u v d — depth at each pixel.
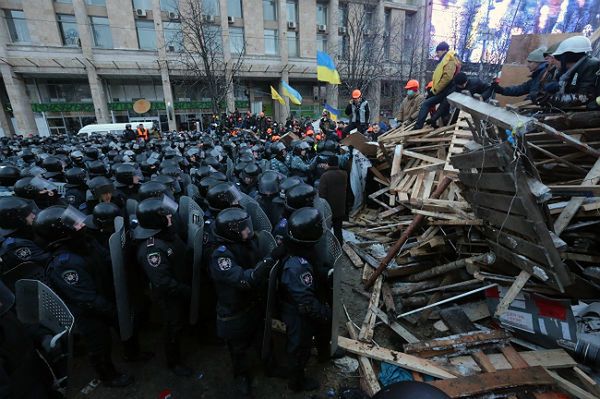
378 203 6.38
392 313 3.33
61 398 1.87
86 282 2.29
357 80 21.42
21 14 20.70
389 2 25.06
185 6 21.00
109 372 2.64
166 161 5.01
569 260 2.78
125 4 22.11
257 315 2.55
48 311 1.82
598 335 2.44
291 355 2.45
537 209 2.29
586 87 3.37
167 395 2.61
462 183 3.19
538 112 4.11
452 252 3.79
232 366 2.87
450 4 23.22
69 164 6.32
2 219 2.49
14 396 1.59
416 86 7.52
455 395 2.25
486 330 2.99
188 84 24.94
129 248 2.83
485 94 5.22
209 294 3.08
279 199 3.73
